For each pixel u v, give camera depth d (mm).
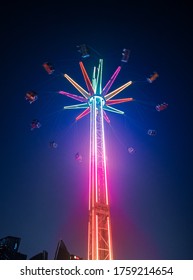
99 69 60969
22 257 62406
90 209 43438
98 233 40250
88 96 58750
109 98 58781
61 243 48062
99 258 38188
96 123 53844
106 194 44469
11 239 63688
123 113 60438
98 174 46812
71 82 59219
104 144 51062
